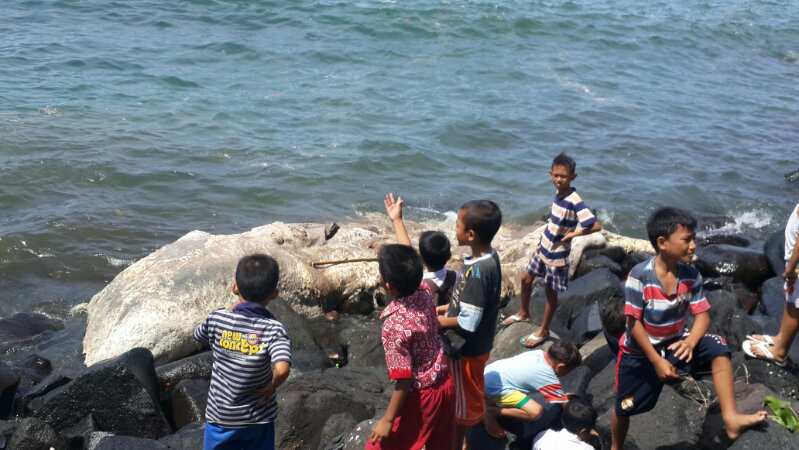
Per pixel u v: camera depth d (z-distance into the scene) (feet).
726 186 50.31
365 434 18.06
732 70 82.02
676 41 89.71
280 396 20.88
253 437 15.84
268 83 65.77
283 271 30.99
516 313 29.55
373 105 61.87
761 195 49.24
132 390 23.04
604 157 54.08
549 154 54.54
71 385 22.76
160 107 58.44
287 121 57.52
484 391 19.15
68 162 47.06
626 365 17.24
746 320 25.31
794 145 59.00
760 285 33.71
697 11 104.83
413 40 80.84
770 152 57.16
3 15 79.00
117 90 61.31
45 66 65.26
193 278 29.63
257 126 56.24
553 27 88.79
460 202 46.39
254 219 42.98
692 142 58.29
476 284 16.34
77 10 82.43
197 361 26.45
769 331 27.09
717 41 92.07
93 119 54.80
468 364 17.08
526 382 19.69
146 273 30.27
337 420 19.71
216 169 48.62
